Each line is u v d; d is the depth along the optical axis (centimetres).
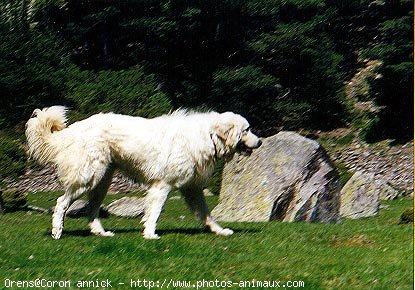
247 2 4709
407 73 4647
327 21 5409
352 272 1179
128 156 1420
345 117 4934
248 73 4550
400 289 1104
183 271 1160
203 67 4828
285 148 2055
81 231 1522
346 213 2291
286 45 4716
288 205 1962
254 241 1382
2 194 2509
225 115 1439
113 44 4909
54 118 1436
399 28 4681
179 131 1413
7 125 3972
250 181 2041
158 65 4819
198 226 1677
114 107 3844
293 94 4978
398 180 3978
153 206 1408
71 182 1413
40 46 4244
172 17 4697
